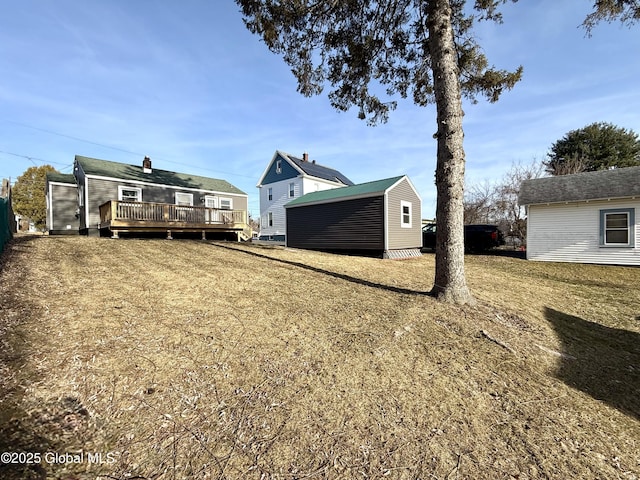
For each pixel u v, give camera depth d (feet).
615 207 38.32
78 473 5.61
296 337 11.94
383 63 25.41
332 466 6.25
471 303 17.20
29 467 5.55
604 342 14.87
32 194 102.63
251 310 14.39
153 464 5.97
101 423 6.86
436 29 17.58
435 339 12.68
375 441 7.03
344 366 10.14
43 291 14.23
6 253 21.45
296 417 7.61
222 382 8.73
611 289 26.91
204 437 6.73
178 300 14.85
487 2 21.48
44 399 7.28
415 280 25.04
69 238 33.94
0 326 10.25
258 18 20.62
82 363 8.80
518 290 24.23
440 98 17.51
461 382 9.83
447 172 17.46
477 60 23.75
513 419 8.25
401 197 42.75
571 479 6.32
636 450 7.40
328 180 81.10
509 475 6.33
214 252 31.17
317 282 21.03
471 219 90.43
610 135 86.48
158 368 9.02
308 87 25.45
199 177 67.15
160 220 45.27
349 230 43.06
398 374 9.95
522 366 11.22
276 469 6.07
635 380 11.18
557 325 16.37
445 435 7.41
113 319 11.88
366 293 18.76
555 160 92.27
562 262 41.47
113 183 50.16
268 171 87.40
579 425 8.21
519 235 69.10
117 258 23.72
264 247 41.34
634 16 18.71
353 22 22.72
